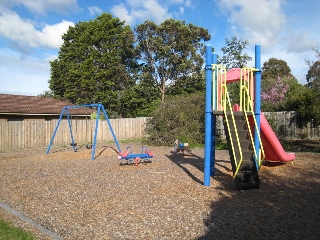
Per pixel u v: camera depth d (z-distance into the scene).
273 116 19.75
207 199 6.01
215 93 7.73
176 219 4.90
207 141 7.10
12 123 17.22
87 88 37.47
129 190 6.86
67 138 20.28
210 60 7.07
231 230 4.40
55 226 4.77
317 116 18.16
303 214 5.03
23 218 5.11
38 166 10.68
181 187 7.02
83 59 40.16
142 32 37.28
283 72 51.12
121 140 21.84
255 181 6.75
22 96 25.39
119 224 4.76
